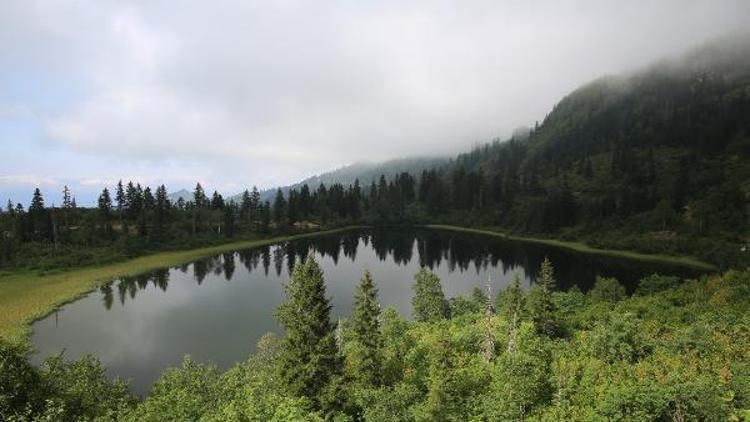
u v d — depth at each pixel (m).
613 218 198.12
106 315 99.94
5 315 96.25
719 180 196.00
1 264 138.12
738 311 61.72
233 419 26.95
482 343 58.00
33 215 164.25
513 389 36.94
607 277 136.25
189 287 127.00
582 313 75.25
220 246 194.50
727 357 43.09
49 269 138.62
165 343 83.31
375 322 45.12
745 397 32.66
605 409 32.84
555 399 37.97
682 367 40.91
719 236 159.50
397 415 37.31
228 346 81.94
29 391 30.20
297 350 39.62
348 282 135.75
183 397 34.34
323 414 38.28
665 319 63.72
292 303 42.09
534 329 64.94
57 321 95.88
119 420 32.78
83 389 35.03
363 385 43.34
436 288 89.56
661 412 31.73
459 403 39.06
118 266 149.25
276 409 26.64
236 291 122.31
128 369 72.31
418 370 50.91
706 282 83.31
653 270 143.38
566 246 192.12
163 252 175.75
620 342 48.16
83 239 167.50
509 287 91.19
